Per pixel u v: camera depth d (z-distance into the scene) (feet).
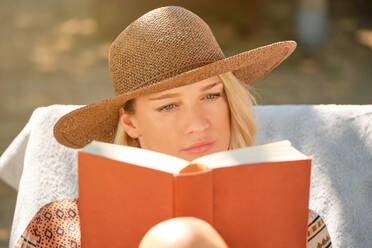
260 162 5.96
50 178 11.65
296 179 6.10
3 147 31.86
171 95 7.73
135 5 56.29
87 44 55.42
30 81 45.62
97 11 57.36
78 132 9.01
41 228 8.69
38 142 12.05
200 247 4.94
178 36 7.91
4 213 24.21
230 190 5.93
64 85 44.68
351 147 11.14
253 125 9.17
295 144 11.63
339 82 44.47
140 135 8.54
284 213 6.17
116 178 6.08
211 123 7.89
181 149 7.91
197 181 5.61
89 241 6.41
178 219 5.22
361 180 10.80
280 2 63.16
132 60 8.09
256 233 6.15
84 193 6.28
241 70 9.59
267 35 55.93
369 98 41.01
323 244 8.28
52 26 61.87
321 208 10.95
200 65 7.95
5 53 53.26
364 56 50.67
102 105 8.26
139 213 6.07
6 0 72.28
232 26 56.44
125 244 6.25
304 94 41.73
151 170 5.87
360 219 10.58
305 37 49.98
